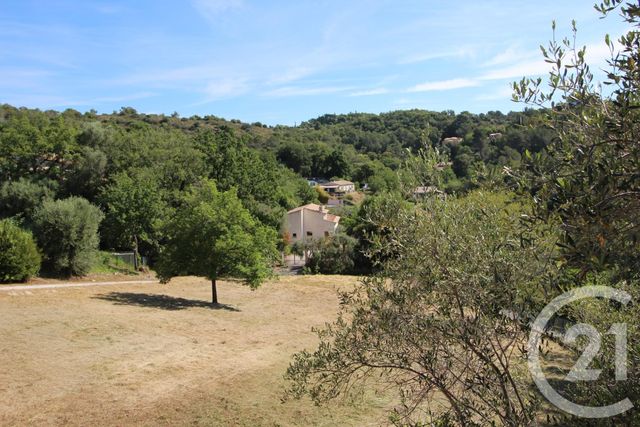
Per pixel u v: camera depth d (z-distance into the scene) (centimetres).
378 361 296
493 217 271
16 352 913
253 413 709
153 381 832
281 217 4109
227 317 1457
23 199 2961
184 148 3725
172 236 1691
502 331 267
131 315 1329
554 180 213
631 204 195
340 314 324
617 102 204
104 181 3403
